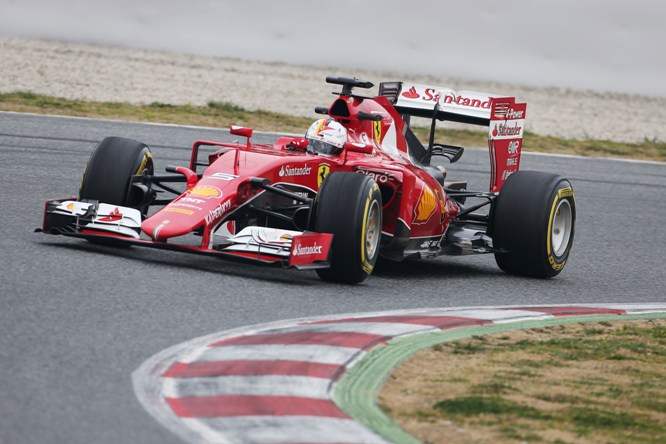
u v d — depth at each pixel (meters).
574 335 26.94
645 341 26.95
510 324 27.36
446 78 110.38
